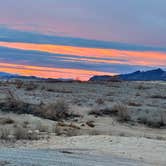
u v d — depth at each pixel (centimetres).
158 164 1435
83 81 7525
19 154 1409
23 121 2866
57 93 4966
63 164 1224
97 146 1795
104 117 3453
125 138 2027
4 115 3066
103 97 4894
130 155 1599
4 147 1769
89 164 1272
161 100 5025
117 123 3281
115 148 1750
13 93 4281
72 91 5394
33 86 5434
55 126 2761
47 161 1266
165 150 1744
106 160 1418
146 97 5297
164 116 3522
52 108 3341
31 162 1216
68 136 2308
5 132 2223
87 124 3089
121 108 3641
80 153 1575
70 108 3675
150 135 2811
